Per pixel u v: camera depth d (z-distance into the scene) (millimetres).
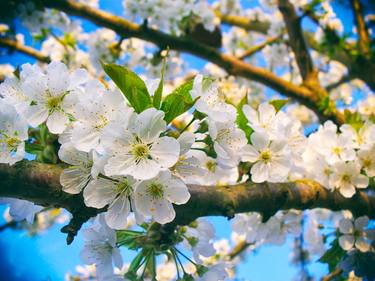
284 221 324
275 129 271
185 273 250
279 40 704
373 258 330
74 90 213
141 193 190
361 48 616
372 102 595
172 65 617
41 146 224
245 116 273
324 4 601
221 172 296
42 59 608
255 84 715
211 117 204
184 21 593
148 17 579
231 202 254
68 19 592
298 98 540
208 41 625
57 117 209
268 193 275
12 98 220
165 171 186
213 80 223
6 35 581
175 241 243
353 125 333
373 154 311
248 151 267
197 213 243
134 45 625
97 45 616
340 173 310
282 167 267
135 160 185
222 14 814
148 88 217
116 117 189
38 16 550
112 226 192
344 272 337
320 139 320
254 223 319
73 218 209
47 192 204
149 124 188
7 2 530
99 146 193
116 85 202
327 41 631
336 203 324
